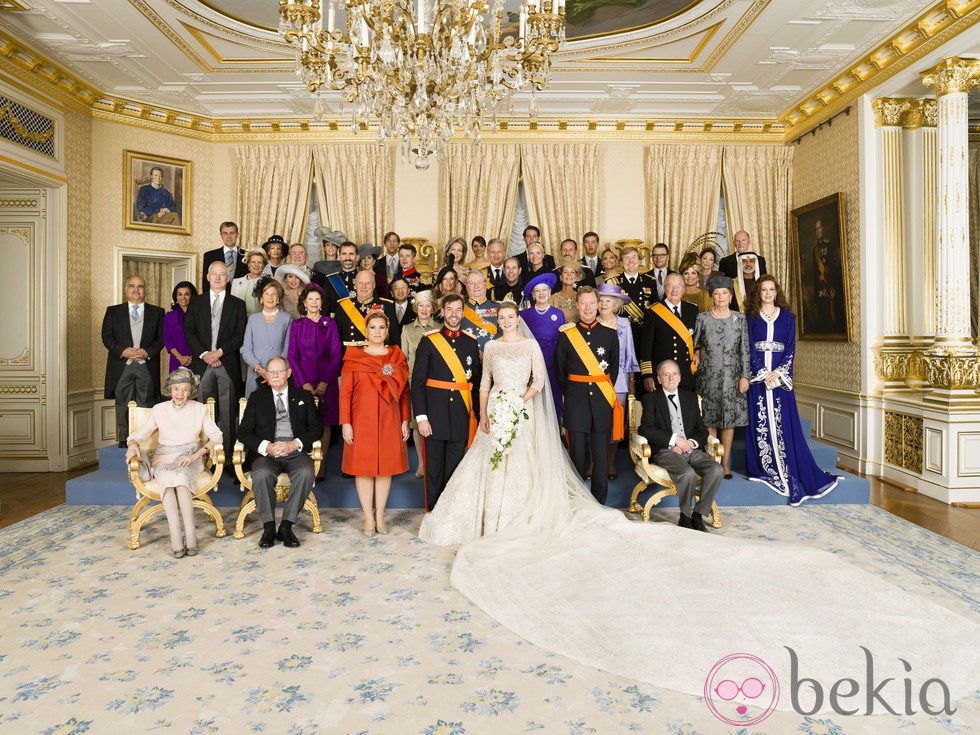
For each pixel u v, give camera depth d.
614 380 4.90
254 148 8.24
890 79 6.23
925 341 6.45
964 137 5.64
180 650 2.91
